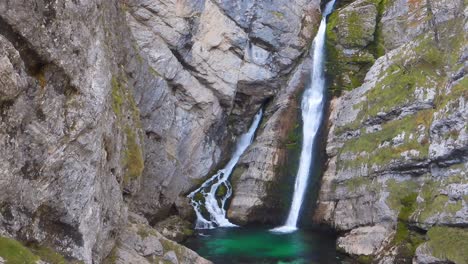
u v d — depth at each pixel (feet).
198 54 77.10
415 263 52.60
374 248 58.18
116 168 44.96
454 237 50.62
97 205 36.83
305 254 61.05
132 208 63.26
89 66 35.86
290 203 77.25
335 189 69.92
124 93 53.78
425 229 54.60
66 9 32.55
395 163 60.95
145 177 65.57
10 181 28.17
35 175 30.40
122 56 56.70
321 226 70.64
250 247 63.87
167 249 47.62
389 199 59.88
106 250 41.14
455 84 57.47
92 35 37.14
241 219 75.72
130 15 70.69
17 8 28.12
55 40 31.42
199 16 76.59
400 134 62.54
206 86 79.05
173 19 73.82
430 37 67.10
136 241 45.55
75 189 33.53
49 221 32.27
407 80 65.82
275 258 59.21
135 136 54.34
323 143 76.84
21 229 29.55
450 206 52.47
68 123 33.06
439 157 55.47
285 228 74.49
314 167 77.05
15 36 28.66
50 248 31.81
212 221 75.77
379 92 69.51
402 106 64.23
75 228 33.71
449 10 65.92
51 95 31.55
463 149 53.01
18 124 28.73
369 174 64.54
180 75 74.74
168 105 70.85
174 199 71.15
